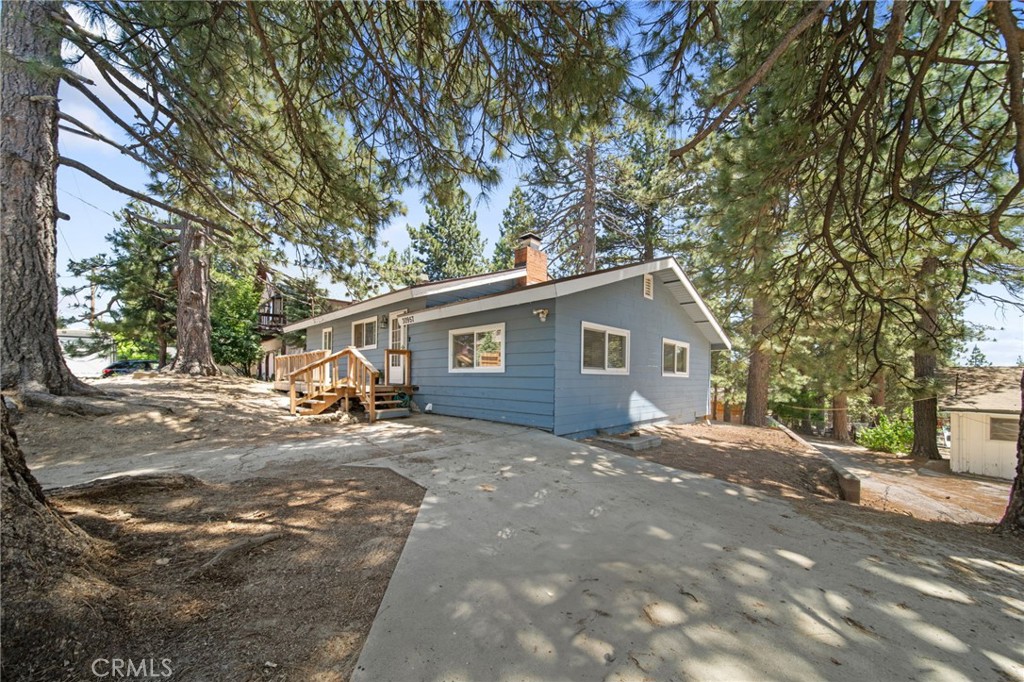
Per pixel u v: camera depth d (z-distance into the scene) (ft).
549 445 22.11
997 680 5.92
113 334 67.21
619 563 9.28
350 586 7.93
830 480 21.36
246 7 12.38
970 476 36.70
